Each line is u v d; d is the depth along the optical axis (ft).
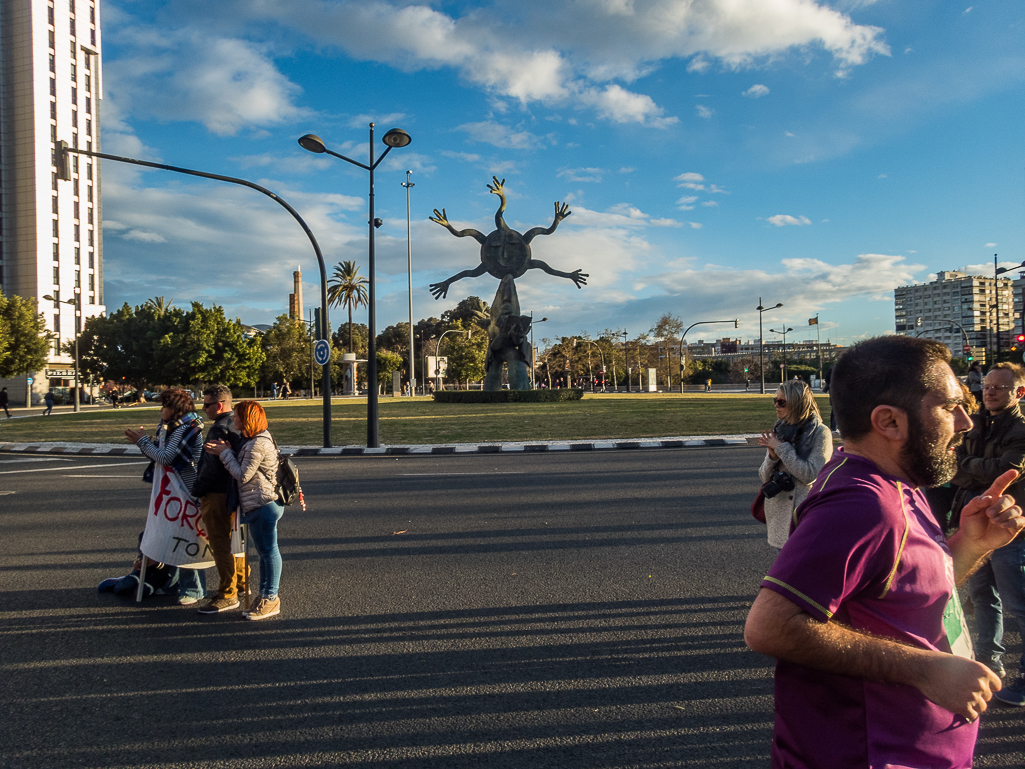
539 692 11.31
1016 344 101.40
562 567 18.85
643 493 30.78
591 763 9.12
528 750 9.47
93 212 243.19
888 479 4.69
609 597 16.26
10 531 24.47
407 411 100.53
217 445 15.19
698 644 13.37
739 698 11.04
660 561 19.38
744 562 19.22
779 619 4.16
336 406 124.06
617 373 326.44
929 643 4.45
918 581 4.43
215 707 10.87
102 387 228.84
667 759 9.20
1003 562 11.40
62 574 18.97
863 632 4.25
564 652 13.02
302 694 11.32
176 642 13.79
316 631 14.32
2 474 42.14
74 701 11.12
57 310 223.10
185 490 16.05
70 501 31.14
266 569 15.35
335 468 43.27
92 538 23.30
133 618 15.33
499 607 15.66
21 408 172.96
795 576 4.23
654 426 67.10
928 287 510.58
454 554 20.45
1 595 17.08
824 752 4.40
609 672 12.09
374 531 23.75
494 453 50.88
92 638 14.05
